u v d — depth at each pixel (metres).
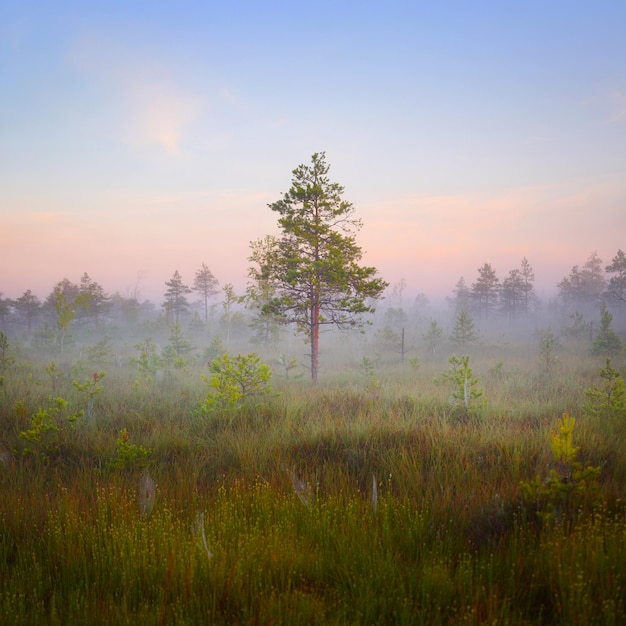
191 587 3.58
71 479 7.02
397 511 4.96
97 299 51.88
